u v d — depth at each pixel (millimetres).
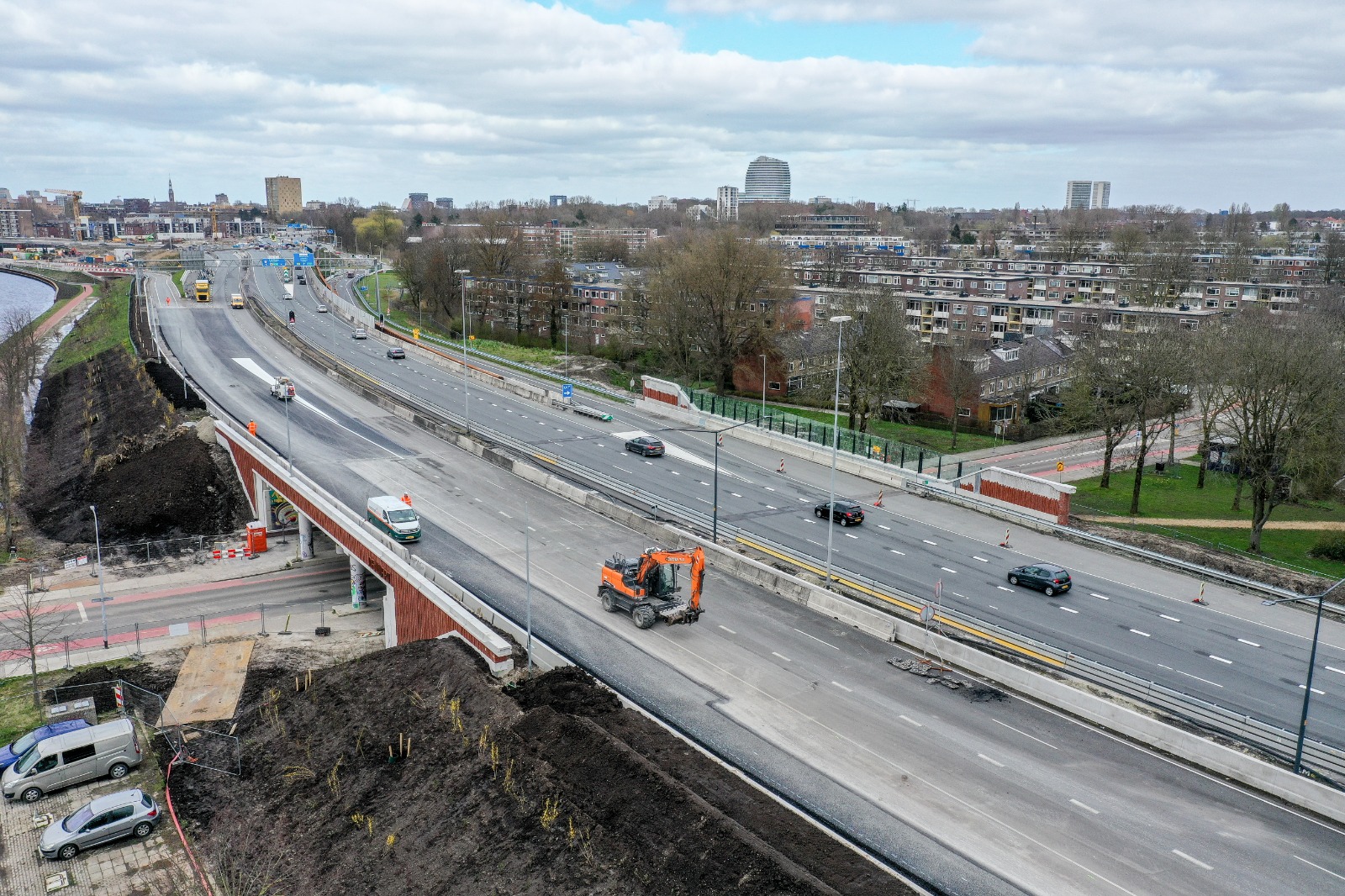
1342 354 67938
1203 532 67125
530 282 148000
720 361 109000
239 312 138625
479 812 32438
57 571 63219
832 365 95125
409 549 54250
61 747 38750
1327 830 30141
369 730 39031
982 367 107500
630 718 35906
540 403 94625
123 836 35562
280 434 78875
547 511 62438
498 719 36750
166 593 59656
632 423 88125
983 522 61844
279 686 44969
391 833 33250
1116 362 79188
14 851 35000
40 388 119938
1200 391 79625
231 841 35562
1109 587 50969
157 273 186000
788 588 49000
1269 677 40969
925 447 91438
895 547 56375
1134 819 30547
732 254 106562
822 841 28656
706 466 73625
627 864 28344
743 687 39062
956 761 33812
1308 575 53688
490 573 51250
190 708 45406
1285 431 63094
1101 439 98688
